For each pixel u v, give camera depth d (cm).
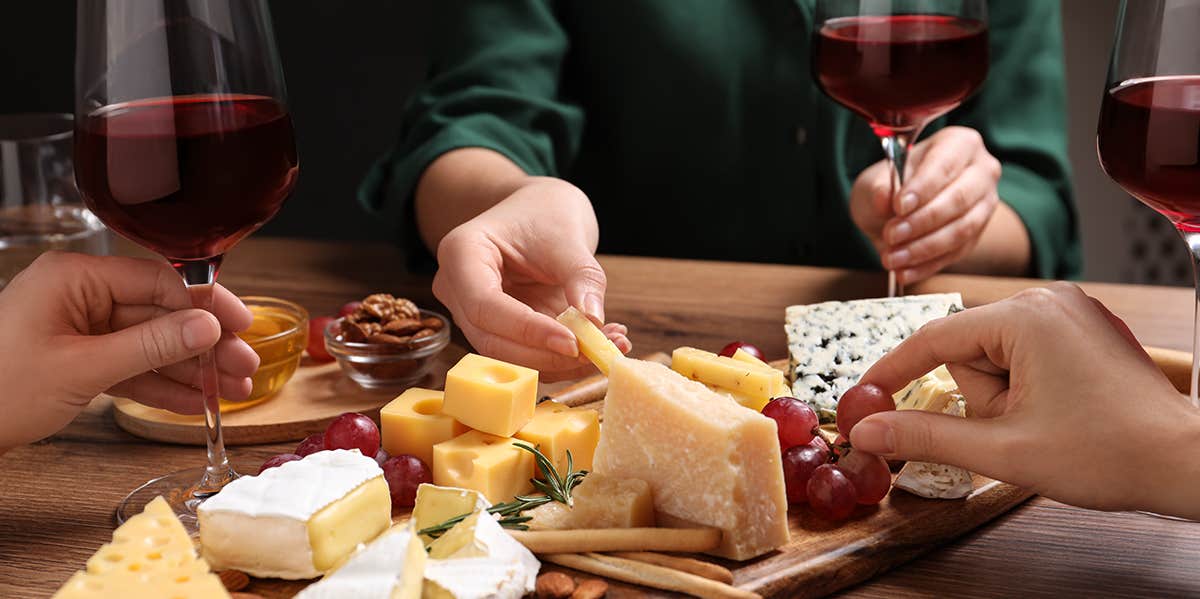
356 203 305
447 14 201
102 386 91
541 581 79
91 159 83
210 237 88
